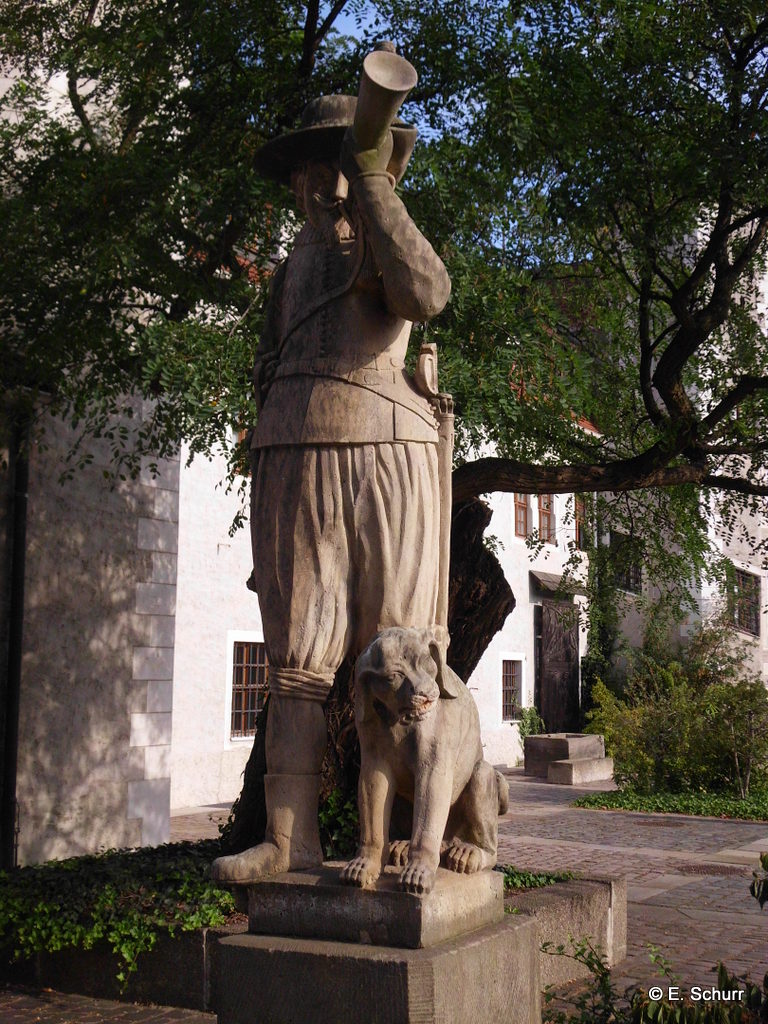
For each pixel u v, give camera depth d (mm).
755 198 7586
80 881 6297
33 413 8727
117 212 6898
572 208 7582
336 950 3193
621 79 7715
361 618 3820
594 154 7633
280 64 7719
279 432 3893
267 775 3754
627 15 7730
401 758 3473
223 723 14656
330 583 3779
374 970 3090
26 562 9320
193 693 14234
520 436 7953
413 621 3779
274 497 3891
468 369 6488
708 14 8094
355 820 6340
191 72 7793
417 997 3039
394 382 3891
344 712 6523
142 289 7398
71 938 5816
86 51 8039
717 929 7570
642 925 7715
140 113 7973
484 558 7367
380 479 3801
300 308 3982
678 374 8047
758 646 22719
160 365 6406
